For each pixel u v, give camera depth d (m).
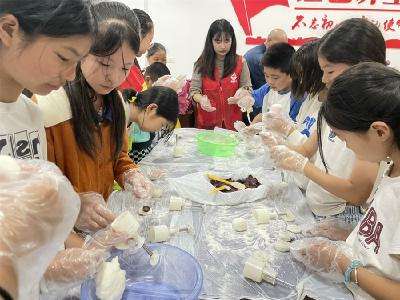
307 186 1.50
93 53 1.00
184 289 0.91
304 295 0.94
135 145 1.88
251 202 1.44
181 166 1.82
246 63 3.30
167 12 3.94
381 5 3.70
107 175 1.35
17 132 0.90
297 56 1.69
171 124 1.77
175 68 4.10
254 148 2.04
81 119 1.13
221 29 2.96
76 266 0.80
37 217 0.43
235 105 3.15
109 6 1.05
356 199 1.21
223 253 1.11
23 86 0.80
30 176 0.46
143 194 1.33
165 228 1.18
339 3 3.74
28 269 0.44
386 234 0.87
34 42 0.67
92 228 1.06
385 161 0.97
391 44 3.79
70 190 0.48
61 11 0.65
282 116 1.90
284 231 1.23
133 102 1.72
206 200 1.43
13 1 0.63
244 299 0.92
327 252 0.99
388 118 0.81
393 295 0.83
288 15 3.84
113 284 0.83
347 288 0.96
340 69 1.16
